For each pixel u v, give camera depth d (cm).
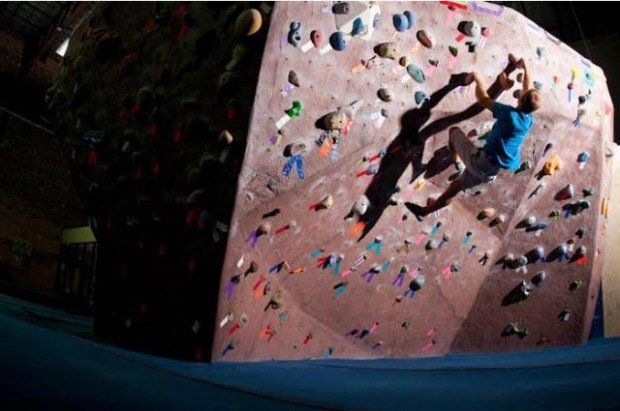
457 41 363
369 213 391
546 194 480
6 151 1059
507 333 544
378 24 328
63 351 244
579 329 576
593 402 213
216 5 311
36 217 1071
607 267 664
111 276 413
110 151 384
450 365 403
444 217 438
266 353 389
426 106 357
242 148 304
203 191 325
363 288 432
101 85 386
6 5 1083
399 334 480
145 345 375
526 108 331
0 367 174
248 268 343
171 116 336
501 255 499
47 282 1054
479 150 351
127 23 368
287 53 299
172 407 172
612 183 671
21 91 1152
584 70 453
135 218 379
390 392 260
